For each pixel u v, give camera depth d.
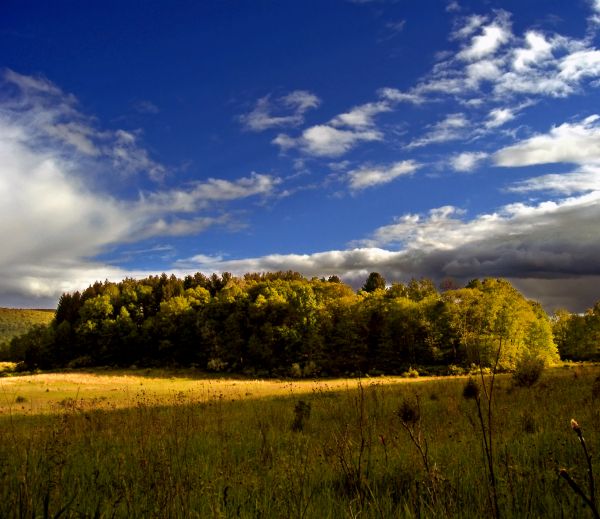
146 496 4.27
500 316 50.16
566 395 14.40
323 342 80.19
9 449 6.59
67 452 6.95
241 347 84.19
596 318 76.31
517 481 4.52
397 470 5.43
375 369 73.69
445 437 8.01
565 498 4.11
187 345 93.06
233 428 11.32
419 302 76.19
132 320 103.19
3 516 3.57
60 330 100.56
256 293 93.62
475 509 4.00
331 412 13.07
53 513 3.72
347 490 4.69
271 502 4.29
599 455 5.61
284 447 8.13
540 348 63.47
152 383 54.69
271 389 34.47
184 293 109.88
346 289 97.12
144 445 6.53
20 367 96.31
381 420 9.84
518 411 10.89
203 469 5.90
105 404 21.89
